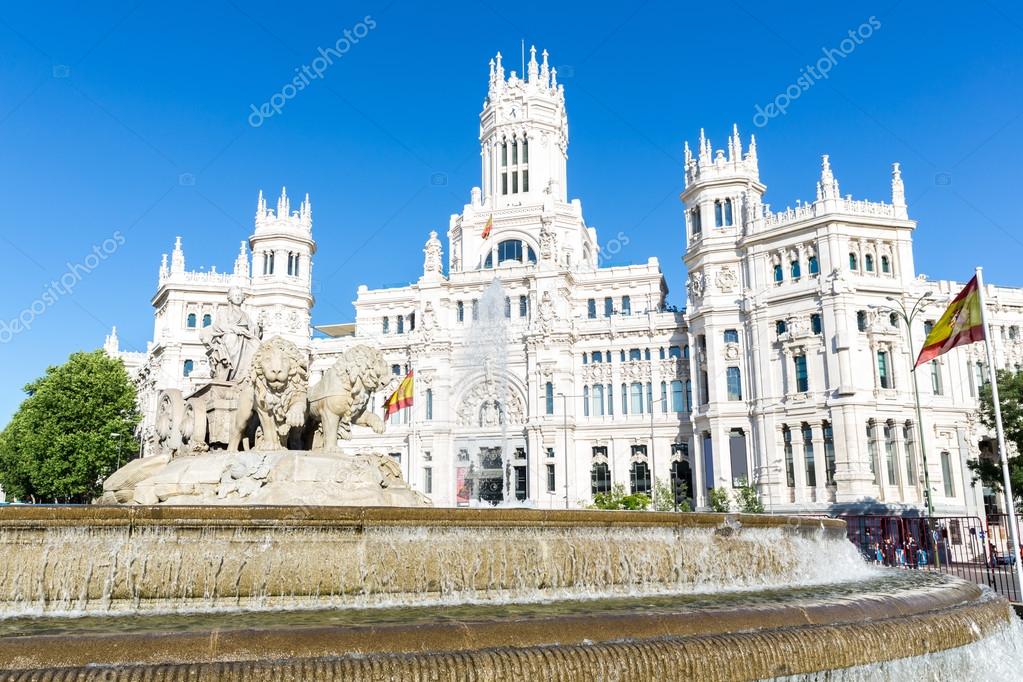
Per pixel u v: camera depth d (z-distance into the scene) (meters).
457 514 18.64
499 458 94.38
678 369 91.25
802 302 78.62
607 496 73.31
